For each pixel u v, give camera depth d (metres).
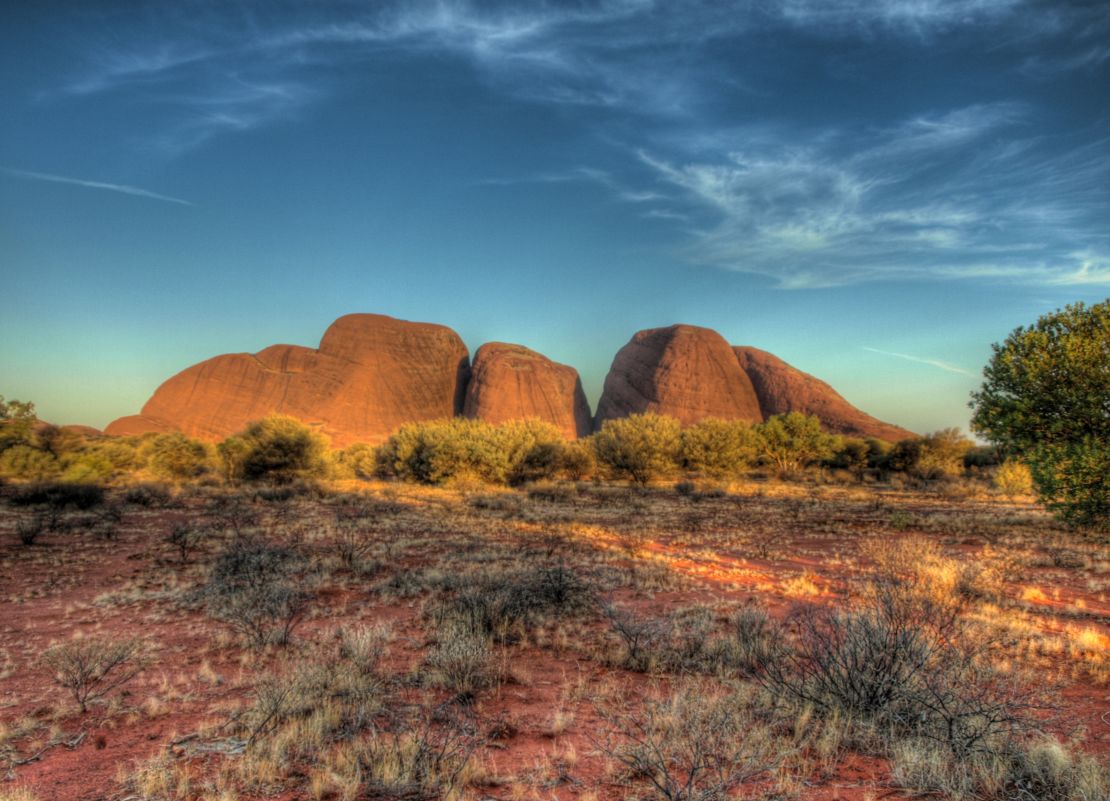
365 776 4.06
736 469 46.75
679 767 4.13
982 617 8.30
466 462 40.03
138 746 4.74
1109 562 13.22
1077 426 16.02
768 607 9.41
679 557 14.43
